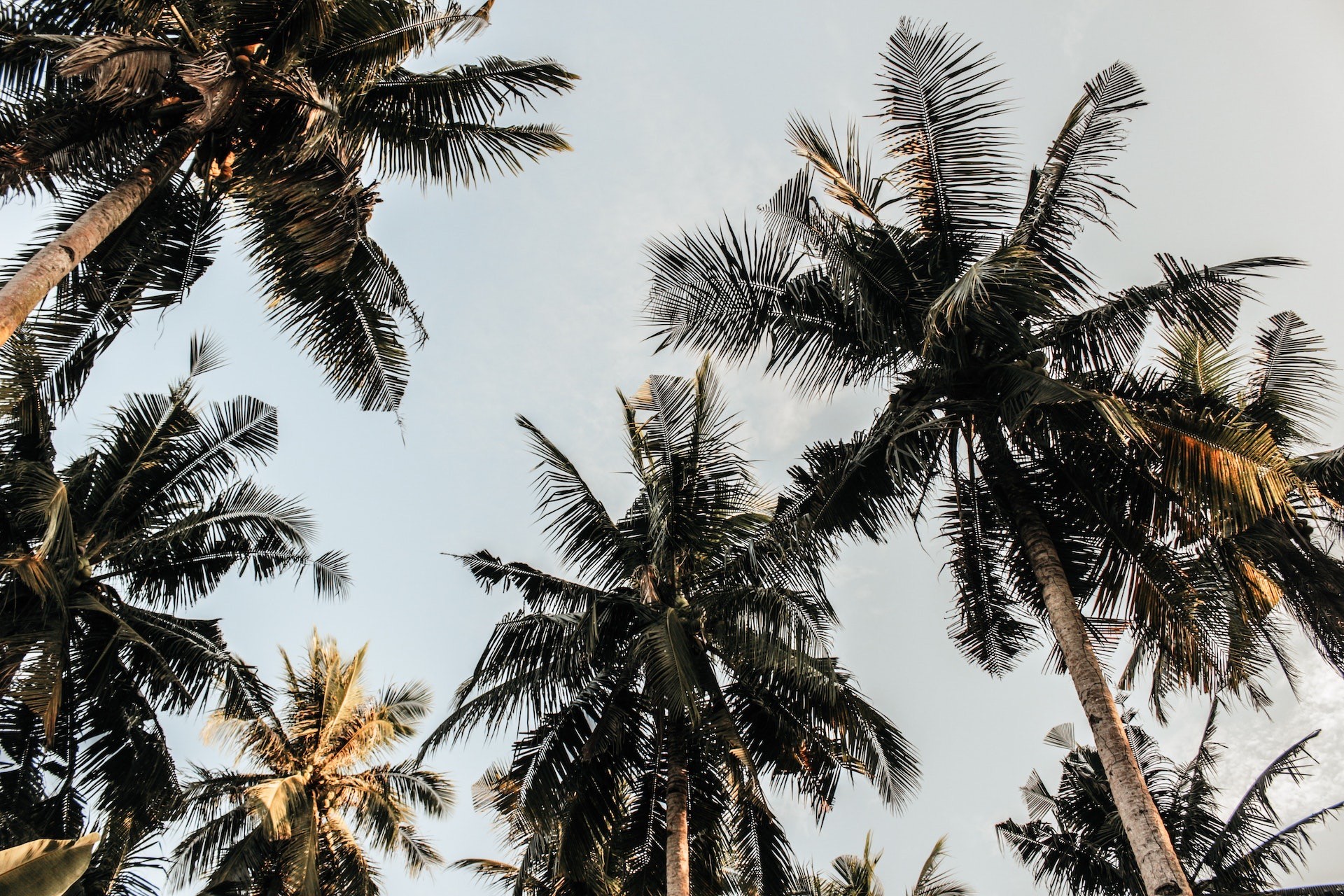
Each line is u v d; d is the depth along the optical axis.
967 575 12.16
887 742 12.84
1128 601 10.85
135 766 14.55
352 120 11.89
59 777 14.77
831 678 12.30
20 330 10.81
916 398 11.15
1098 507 10.99
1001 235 11.29
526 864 13.95
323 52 11.27
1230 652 11.38
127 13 9.97
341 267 11.02
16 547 14.05
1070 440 10.95
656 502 13.99
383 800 20.45
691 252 11.49
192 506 15.70
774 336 11.69
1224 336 10.73
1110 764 8.52
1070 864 17.39
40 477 13.62
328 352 12.12
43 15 10.15
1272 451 9.26
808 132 11.69
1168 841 7.86
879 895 20.33
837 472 11.45
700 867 14.10
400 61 11.66
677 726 13.79
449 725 13.19
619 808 13.88
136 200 9.41
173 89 10.21
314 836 18.55
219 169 10.84
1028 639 12.23
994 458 11.11
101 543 14.66
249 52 10.48
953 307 9.41
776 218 10.94
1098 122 11.07
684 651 12.32
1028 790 19.38
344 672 21.75
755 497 14.78
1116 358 10.90
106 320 11.44
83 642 14.31
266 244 11.59
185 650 14.28
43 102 9.98
